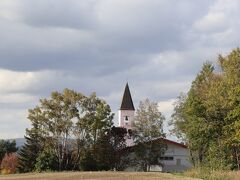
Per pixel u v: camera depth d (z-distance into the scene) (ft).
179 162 375.25
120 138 354.13
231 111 209.26
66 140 332.19
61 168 325.21
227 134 221.05
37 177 185.47
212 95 225.97
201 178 159.22
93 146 334.03
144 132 361.10
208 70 258.16
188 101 246.27
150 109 367.86
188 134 253.85
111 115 344.90
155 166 367.04
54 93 335.06
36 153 332.39
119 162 347.15
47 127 332.80
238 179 141.49
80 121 333.01
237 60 219.20
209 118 231.50
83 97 337.72
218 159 226.17
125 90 469.98
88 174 197.16
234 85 216.54
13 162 367.45
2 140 494.59
